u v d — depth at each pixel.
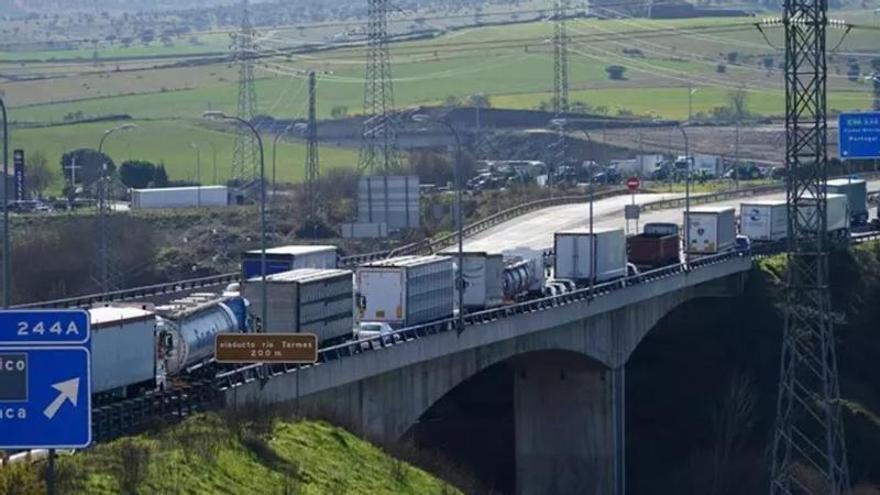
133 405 117.12
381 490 123.44
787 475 175.88
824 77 166.88
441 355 159.50
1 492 94.44
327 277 151.25
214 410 124.38
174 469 108.69
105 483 101.38
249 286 150.50
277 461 119.12
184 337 134.62
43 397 63.00
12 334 62.94
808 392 176.75
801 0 167.62
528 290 198.50
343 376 141.25
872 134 180.88
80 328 63.16
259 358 126.62
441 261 171.25
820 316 166.25
